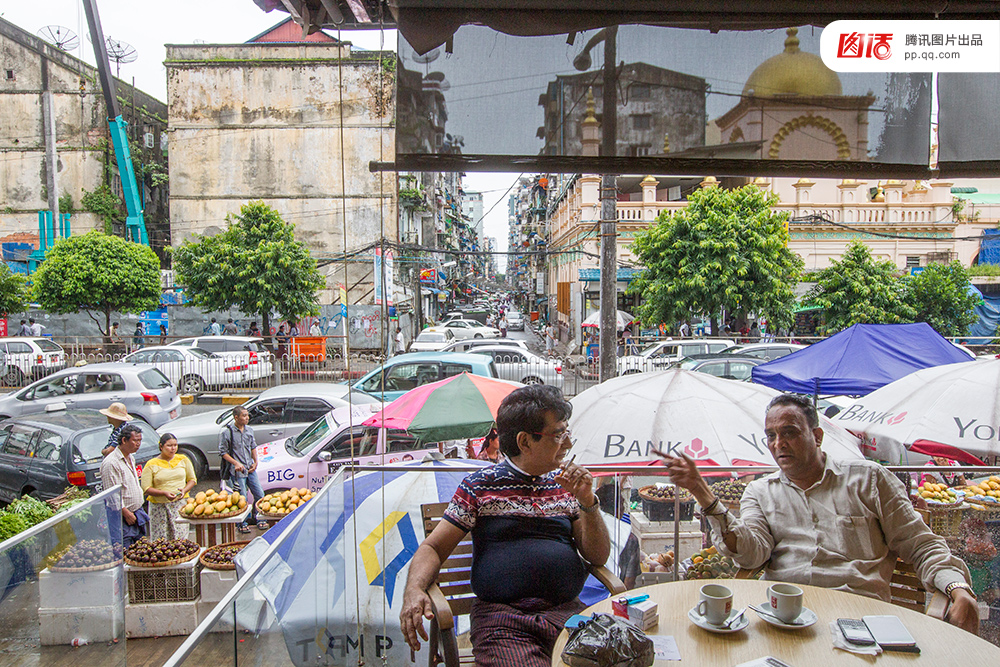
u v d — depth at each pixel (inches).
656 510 227.6
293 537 115.8
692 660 79.5
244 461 308.3
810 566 110.0
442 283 1847.9
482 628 101.1
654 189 999.0
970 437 173.6
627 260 988.6
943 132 93.5
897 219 951.6
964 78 92.8
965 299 788.6
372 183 1181.7
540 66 90.7
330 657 135.5
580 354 916.6
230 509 247.1
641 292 798.5
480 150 90.8
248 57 1178.6
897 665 77.4
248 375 739.4
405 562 152.3
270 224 914.1
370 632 147.1
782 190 984.3
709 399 183.8
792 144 93.0
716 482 224.5
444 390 287.4
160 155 1400.1
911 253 954.1
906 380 210.7
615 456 171.9
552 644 97.7
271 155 1186.0
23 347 732.7
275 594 106.3
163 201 1413.6
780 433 114.5
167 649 201.8
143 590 210.4
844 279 800.9
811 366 315.3
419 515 157.1
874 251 957.2
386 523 156.9
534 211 2240.4
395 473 168.6
